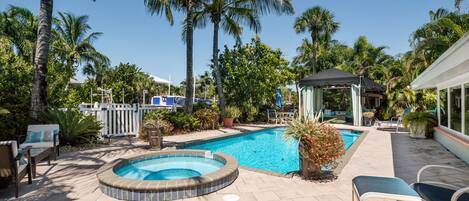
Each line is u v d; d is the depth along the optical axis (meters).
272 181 4.27
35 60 7.22
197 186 3.68
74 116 7.52
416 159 5.82
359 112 13.19
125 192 3.56
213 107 13.44
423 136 8.97
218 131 11.30
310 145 4.34
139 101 25.31
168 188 3.54
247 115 14.88
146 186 3.51
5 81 7.76
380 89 14.44
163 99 23.91
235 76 14.62
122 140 8.62
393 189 2.59
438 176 4.49
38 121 6.93
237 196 3.64
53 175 4.61
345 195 3.64
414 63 13.96
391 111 15.40
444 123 8.12
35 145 5.61
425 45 11.84
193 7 12.48
